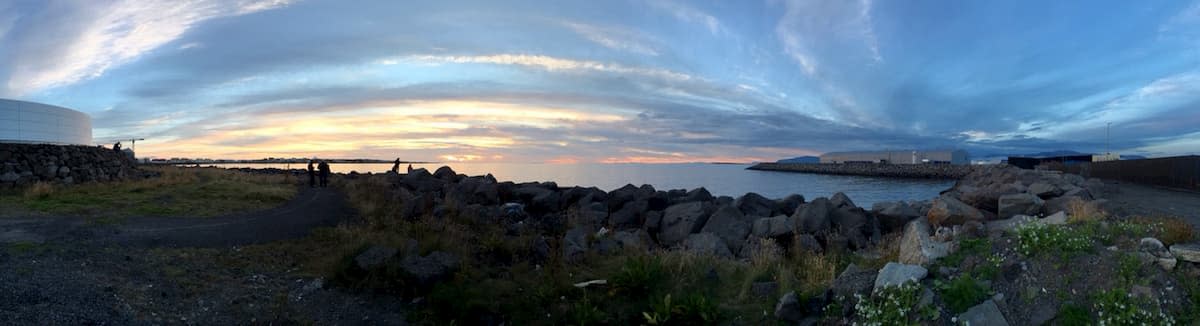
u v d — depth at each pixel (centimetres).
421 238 1329
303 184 2911
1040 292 694
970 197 1728
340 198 2227
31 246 1009
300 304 869
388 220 1563
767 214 2017
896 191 6475
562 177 9231
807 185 7800
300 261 1100
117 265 945
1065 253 738
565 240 1264
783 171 15975
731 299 855
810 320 731
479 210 1780
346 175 3856
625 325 803
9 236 1098
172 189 2052
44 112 2300
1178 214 1336
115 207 1564
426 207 1767
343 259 1038
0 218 1309
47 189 1797
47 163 2172
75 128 2555
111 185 2130
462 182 2764
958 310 681
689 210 1731
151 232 1240
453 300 884
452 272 990
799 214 1578
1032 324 659
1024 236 797
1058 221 1033
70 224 1270
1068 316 653
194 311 793
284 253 1150
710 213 1738
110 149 2795
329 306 875
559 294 930
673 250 1305
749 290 880
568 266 1098
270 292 904
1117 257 720
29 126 2217
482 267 1092
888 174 10962
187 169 3278
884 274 745
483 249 1224
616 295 896
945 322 667
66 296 765
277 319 803
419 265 973
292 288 934
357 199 2125
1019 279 720
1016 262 746
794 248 1307
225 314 798
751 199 2067
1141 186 2666
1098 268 707
